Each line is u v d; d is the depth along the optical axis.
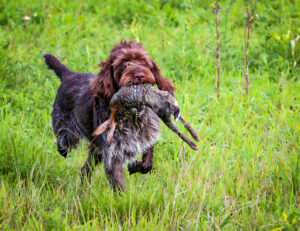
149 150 8.13
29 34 14.84
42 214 6.46
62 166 8.57
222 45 12.97
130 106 6.71
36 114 10.59
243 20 15.37
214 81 11.89
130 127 7.81
